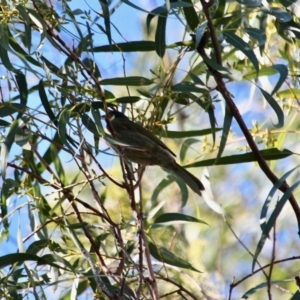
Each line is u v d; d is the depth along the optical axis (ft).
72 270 28.12
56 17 29.43
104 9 29.71
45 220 31.45
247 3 30.25
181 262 31.30
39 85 29.35
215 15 31.09
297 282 27.55
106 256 29.27
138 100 31.30
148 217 32.04
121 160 28.40
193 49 30.53
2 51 28.35
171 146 45.14
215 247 46.19
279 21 33.04
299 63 36.29
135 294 27.27
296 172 44.60
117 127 31.71
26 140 28.53
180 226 45.70
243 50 29.45
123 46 30.63
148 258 27.58
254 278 46.16
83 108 28.58
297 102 36.96
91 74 28.09
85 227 29.73
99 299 29.27
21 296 28.48
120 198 40.70
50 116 29.30
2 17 28.76
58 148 32.27
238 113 29.53
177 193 46.09
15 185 30.09
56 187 30.32
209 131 32.42
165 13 29.73
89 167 33.73
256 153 29.60
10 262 28.19
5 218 30.14
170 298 39.34
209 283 41.73
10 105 28.73
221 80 29.53
